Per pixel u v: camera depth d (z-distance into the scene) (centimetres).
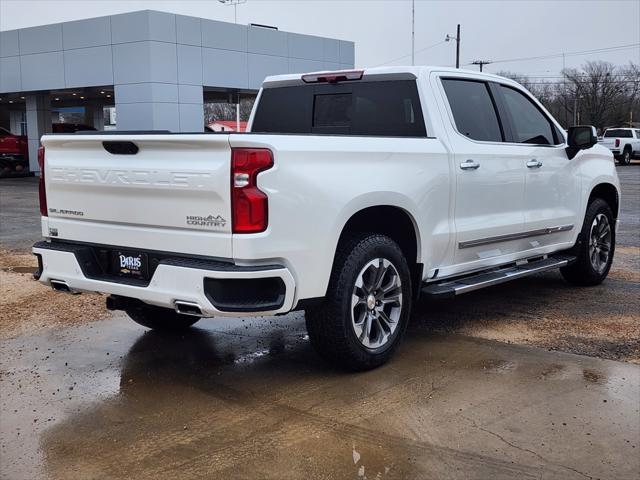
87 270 449
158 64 2367
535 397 418
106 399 425
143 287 414
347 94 574
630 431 372
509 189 571
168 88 2402
